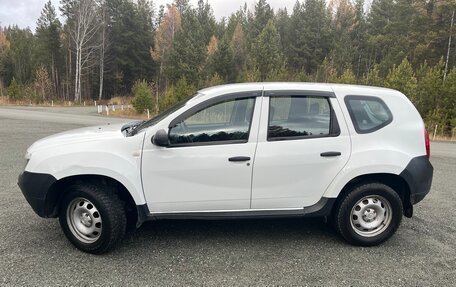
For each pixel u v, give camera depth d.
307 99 3.68
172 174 3.49
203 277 3.13
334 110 3.68
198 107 3.56
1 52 59.28
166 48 54.56
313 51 56.69
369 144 3.68
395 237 4.06
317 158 3.60
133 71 55.28
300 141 3.59
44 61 52.12
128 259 3.45
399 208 3.77
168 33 55.41
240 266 3.34
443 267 3.38
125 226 3.61
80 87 46.69
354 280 3.12
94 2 46.28
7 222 4.25
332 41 56.72
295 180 3.62
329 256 3.58
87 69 48.84
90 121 17.47
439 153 10.70
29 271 3.17
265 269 3.29
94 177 3.57
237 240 3.92
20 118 17.75
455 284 3.08
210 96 3.61
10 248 3.61
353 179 3.72
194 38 51.28
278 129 3.59
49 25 52.62
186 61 49.72
